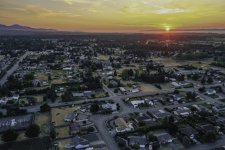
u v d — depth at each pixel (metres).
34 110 110.56
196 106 113.56
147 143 79.81
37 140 79.88
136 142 79.50
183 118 99.69
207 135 81.38
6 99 123.44
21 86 142.38
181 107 113.69
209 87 148.88
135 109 112.56
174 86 151.88
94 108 106.81
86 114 105.12
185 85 152.75
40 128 90.94
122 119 97.69
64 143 80.56
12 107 112.44
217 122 95.25
